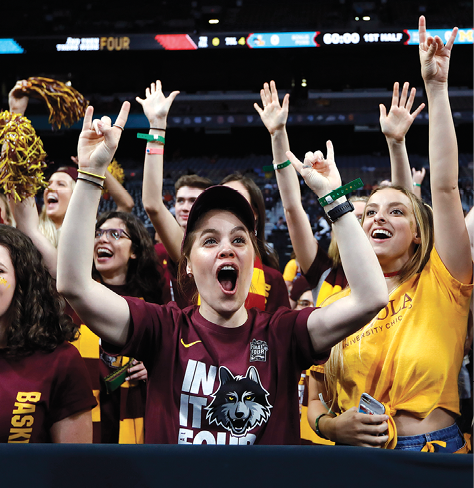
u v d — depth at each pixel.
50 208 2.66
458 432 1.40
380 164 17.98
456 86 18.03
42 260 1.42
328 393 1.57
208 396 1.12
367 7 16.77
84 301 1.09
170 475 0.80
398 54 18.47
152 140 1.89
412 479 0.80
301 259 1.96
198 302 1.73
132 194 15.59
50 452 0.81
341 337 1.14
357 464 0.81
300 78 18.53
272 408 1.13
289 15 17.78
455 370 1.42
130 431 1.87
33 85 1.92
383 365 1.42
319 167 1.23
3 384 1.28
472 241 1.59
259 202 2.25
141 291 2.14
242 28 16.75
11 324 1.34
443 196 1.42
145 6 17.44
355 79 18.75
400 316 1.44
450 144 1.42
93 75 18.81
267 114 1.91
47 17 17.19
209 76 18.94
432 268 1.48
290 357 1.20
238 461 0.81
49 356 1.35
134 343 1.16
